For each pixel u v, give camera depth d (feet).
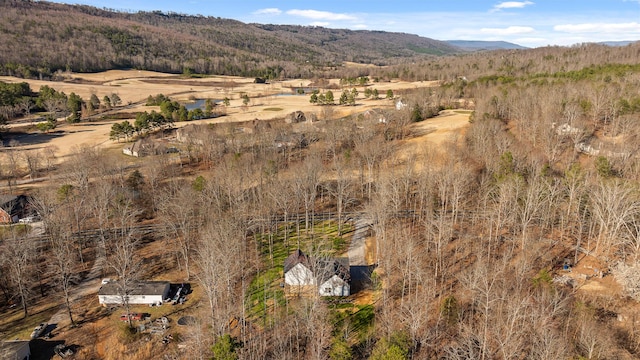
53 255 265.13
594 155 333.21
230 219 262.06
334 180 365.20
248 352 179.42
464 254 253.65
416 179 348.59
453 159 331.77
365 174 371.56
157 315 215.51
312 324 179.73
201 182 320.50
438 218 263.90
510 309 173.06
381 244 253.03
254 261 262.67
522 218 254.68
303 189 311.47
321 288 225.56
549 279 213.46
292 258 243.40
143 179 370.73
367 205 305.53
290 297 224.94
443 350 177.27
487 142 346.33
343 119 507.71
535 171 296.30
